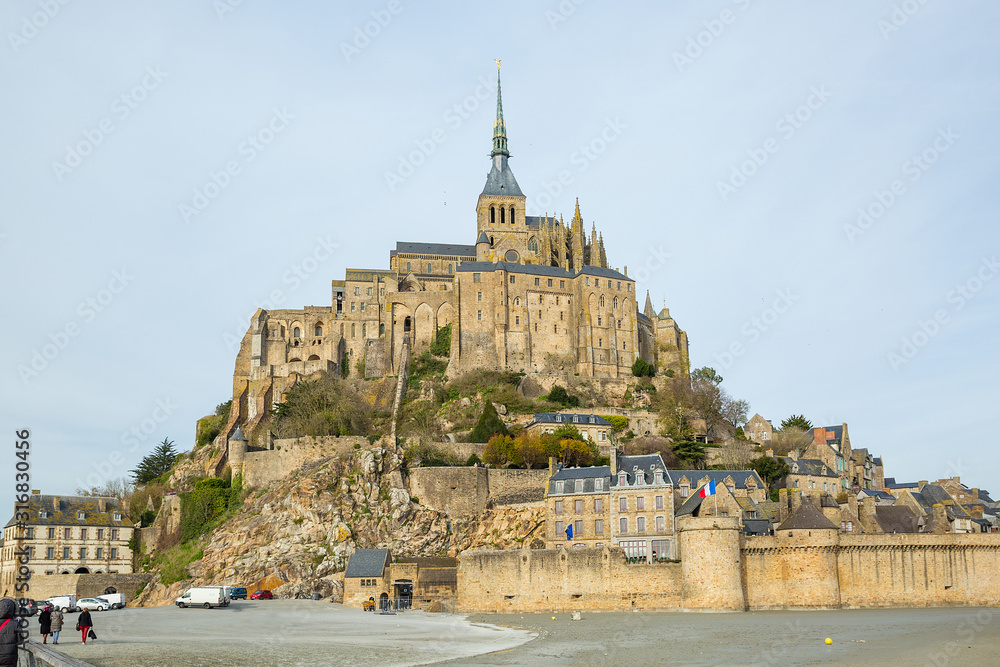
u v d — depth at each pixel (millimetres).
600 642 82062
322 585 135250
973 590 115812
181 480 188000
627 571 112938
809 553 112625
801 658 71312
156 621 100938
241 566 140625
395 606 122438
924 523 141500
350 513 148625
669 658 71938
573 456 163500
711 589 109438
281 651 75875
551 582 115062
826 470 174125
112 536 159250
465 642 83000
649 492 125250
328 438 163625
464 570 118375
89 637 83438
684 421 193000
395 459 157500
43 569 152375
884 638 82125
